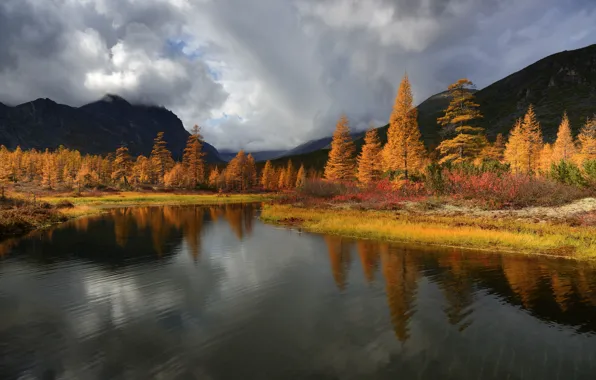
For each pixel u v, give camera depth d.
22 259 15.43
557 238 16.73
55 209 35.69
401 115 40.41
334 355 6.77
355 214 28.64
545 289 10.50
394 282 11.53
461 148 39.00
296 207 38.88
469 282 11.34
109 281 11.97
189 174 90.50
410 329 7.90
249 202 63.34
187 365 6.43
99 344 7.30
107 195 69.19
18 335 7.75
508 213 23.95
